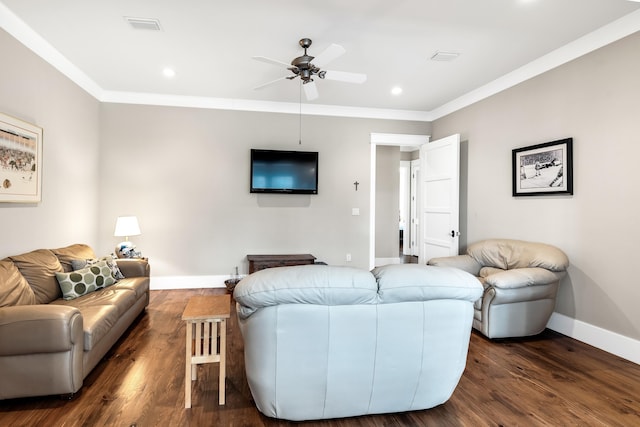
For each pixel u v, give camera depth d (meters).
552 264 3.19
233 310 4.02
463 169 4.79
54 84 3.47
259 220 5.11
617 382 2.42
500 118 4.11
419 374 1.92
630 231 2.78
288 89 4.49
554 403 2.14
